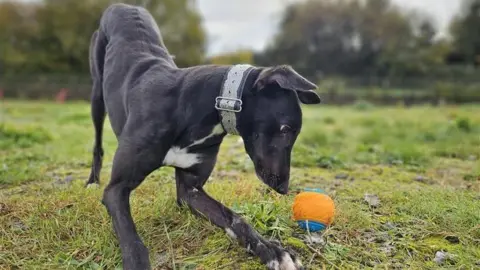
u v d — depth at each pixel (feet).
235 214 2.01
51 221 2.16
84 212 2.24
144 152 1.92
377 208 2.41
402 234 2.10
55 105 12.00
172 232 2.07
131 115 1.99
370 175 3.24
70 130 5.41
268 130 1.83
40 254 1.98
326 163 3.47
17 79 17.57
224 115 1.86
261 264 1.84
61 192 2.55
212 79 1.90
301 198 2.07
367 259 1.92
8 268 1.89
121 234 1.86
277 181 1.85
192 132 1.92
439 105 13.76
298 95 1.89
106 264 1.90
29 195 2.64
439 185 2.96
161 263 1.90
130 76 2.15
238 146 4.19
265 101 1.83
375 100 14.69
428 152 4.11
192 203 2.14
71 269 1.89
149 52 2.29
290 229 2.06
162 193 2.49
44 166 3.36
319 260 1.89
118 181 1.96
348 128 6.63
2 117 8.02
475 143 4.69
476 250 1.96
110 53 2.38
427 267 1.87
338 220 2.16
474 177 3.23
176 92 1.94
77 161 3.53
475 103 15.05
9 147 4.23
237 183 2.64
